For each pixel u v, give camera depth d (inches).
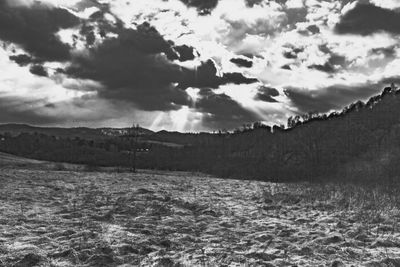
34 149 4948.3
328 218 549.0
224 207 668.7
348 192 844.6
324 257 346.3
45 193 751.1
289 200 773.9
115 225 470.3
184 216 565.9
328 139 3966.5
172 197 772.0
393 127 3774.6
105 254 331.0
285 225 496.7
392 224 506.6
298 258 340.8
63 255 328.5
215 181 1457.9
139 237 407.8
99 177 1273.4
